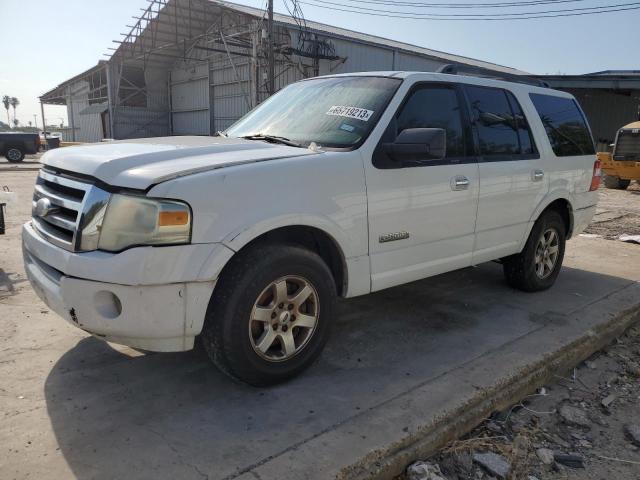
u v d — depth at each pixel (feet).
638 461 9.79
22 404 9.88
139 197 8.91
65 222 9.69
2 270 18.19
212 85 103.55
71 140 141.79
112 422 9.38
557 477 9.23
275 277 10.03
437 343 13.10
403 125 12.44
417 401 10.19
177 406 9.94
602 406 11.62
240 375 10.10
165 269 8.87
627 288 18.10
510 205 15.23
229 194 9.38
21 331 13.12
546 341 13.28
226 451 8.57
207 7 92.79
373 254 11.82
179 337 9.32
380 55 90.89
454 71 14.83
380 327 14.11
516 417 10.95
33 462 8.25
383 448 8.70
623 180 54.70
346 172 11.03
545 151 16.40
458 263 14.03
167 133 118.83
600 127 103.35
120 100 112.16
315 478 7.97
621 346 14.75
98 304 9.07
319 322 10.98
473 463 9.35
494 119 14.96
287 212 10.02
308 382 10.96
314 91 14.07
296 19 78.79
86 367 11.38
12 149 76.89
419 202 12.51
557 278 19.29
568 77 84.64
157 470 8.11
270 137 12.50
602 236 28.76
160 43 106.42
